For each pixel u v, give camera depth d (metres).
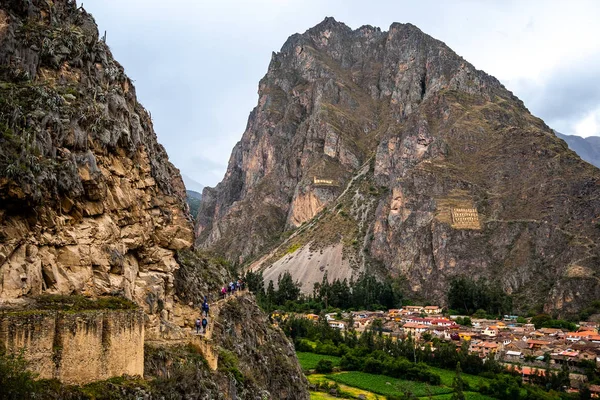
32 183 28.78
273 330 79.69
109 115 39.22
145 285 39.41
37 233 29.45
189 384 35.62
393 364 130.12
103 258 34.12
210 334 48.91
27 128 30.59
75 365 27.11
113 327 29.59
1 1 35.06
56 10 40.28
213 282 65.19
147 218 42.31
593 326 192.38
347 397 108.62
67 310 27.86
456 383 111.00
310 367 130.62
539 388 120.94
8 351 24.30
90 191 34.34
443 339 167.50
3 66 33.47
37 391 24.50
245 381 48.91
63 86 35.75
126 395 28.80
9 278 26.92
